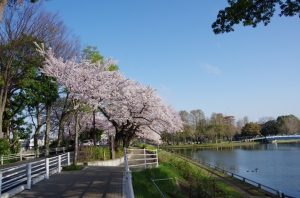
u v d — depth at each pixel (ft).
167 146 250.78
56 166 53.26
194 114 278.46
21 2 49.19
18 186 31.37
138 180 36.29
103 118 118.93
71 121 125.70
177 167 60.64
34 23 91.09
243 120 370.73
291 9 28.48
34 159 84.33
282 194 57.36
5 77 79.25
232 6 28.91
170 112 91.15
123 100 73.87
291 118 290.56
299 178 83.56
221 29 31.48
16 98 95.14
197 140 291.58
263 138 271.08
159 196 35.63
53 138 152.15
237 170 101.91
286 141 279.49
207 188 42.88
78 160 62.54
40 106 118.42
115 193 29.17
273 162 118.93
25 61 84.53
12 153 84.23
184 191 44.86
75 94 59.26
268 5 29.25
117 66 100.63
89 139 130.82
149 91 75.20
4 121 93.56
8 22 76.33
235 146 243.81
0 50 76.95
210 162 126.52
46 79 94.58
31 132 104.99
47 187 33.32
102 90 63.46
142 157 76.95
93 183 35.35
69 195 28.84
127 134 80.84
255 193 62.59
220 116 302.04
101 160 63.41
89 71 60.80
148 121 78.74
